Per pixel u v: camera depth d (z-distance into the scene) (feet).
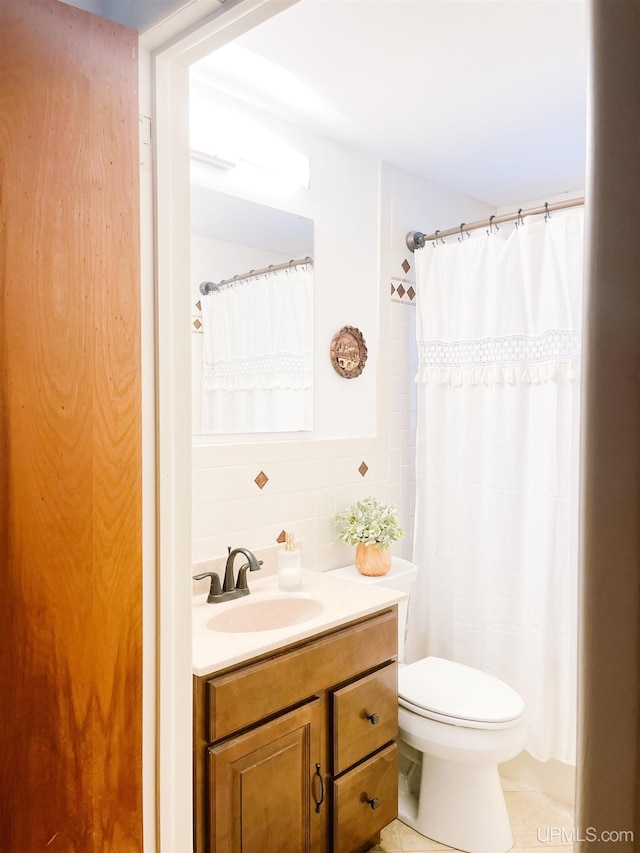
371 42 5.33
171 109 3.53
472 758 5.66
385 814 5.73
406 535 8.69
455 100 6.40
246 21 3.09
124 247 3.01
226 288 6.31
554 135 7.25
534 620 6.82
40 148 2.69
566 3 4.76
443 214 9.09
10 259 2.61
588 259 1.77
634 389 1.68
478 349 7.44
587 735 1.76
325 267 7.38
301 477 7.07
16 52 2.61
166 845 3.61
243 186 6.45
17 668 2.67
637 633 1.68
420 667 6.80
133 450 3.06
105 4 3.63
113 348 2.97
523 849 5.99
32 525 2.71
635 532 1.68
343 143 7.49
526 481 7.00
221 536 6.23
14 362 2.64
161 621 3.57
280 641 4.73
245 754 4.48
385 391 8.26
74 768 2.85
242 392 6.50
